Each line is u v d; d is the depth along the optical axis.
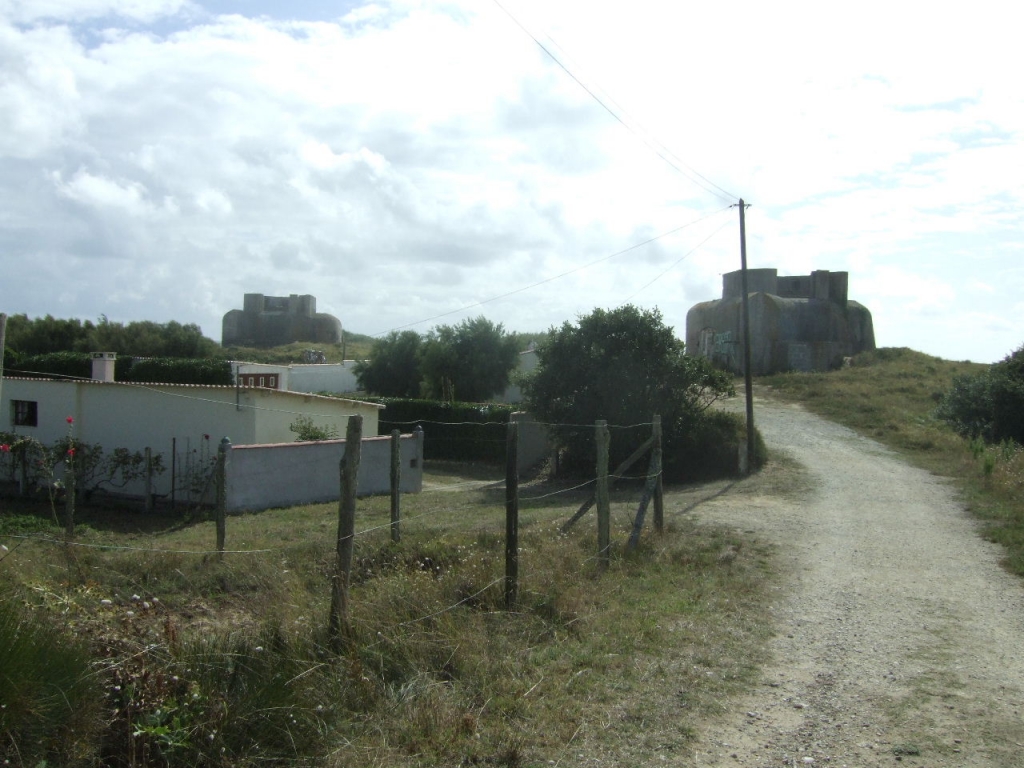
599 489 9.20
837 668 6.40
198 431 19.67
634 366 22.77
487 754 4.56
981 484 17.62
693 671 6.12
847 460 22.64
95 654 4.19
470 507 15.78
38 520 14.34
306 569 8.74
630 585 8.55
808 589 9.03
